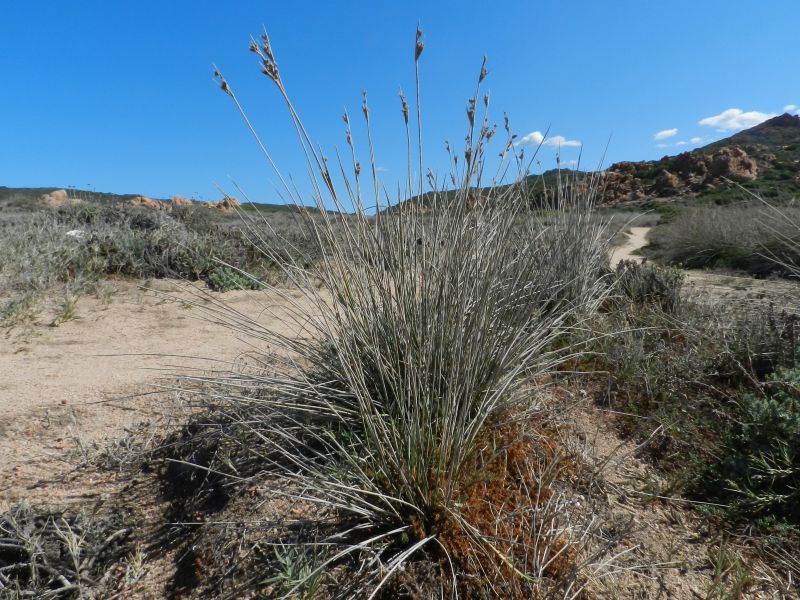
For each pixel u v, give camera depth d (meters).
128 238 7.15
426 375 2.22
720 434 2.73
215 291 6.27
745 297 5.05
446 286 2.42
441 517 1.95
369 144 2.49
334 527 2.04
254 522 2.13
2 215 10.29
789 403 2.59
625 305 4.33
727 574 1.97
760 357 3.21
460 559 1.86
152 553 2.21
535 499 2.17
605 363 3.42
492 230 2.81
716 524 2.23
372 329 2.46
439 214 2.66
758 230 8.48
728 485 2.38
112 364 4.00
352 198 2.51
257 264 7.04
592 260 4.37
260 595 1.85
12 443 2.87
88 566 2.12
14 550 2.12
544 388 2.93
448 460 2.10
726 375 3.22
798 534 2.14
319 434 2.42
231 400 2.61
